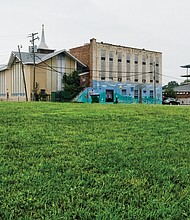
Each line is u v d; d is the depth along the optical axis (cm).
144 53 4831
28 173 347
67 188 302
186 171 371
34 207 260
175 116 1000
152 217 247
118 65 4531
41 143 516
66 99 3912
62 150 466
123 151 468
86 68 4322
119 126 743
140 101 4756
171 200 281
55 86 4075
